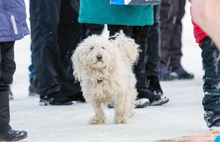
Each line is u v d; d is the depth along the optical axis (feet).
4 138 19.76
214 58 20.16
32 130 22.61
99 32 35.68
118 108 25.22
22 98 45.37
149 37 35.50
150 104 33.68
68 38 37.68
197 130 21.12
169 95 42.45
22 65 79.97
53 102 35.17
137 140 18.10
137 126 22.94
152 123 24.09
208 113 20.89
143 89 33.73
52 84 35.24
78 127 23.29
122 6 31.48
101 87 24.56
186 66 86.33
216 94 20.48
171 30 60.70
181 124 23.40
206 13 8.36
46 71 35.19
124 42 28.32
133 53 28.63
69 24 37.42
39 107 33.83
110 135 19.98
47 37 35.12
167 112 29.09
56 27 35.35
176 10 60.34
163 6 59.62
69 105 34.86
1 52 19.93
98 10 31.94
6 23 19.45
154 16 35.55
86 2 32.35
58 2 35.40
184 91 46.11
